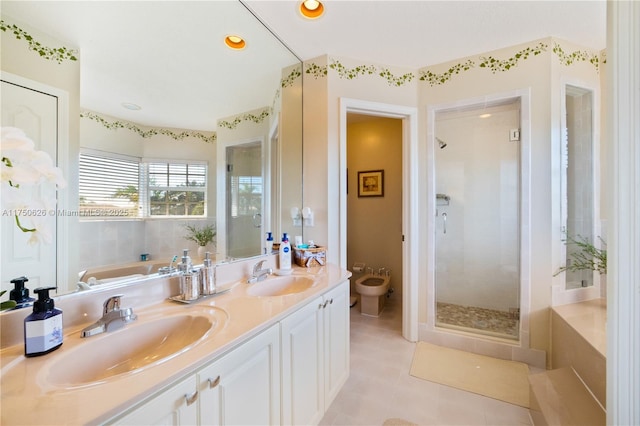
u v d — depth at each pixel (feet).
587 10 5.61
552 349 6.66
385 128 11.87
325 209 7.38
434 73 7.79
